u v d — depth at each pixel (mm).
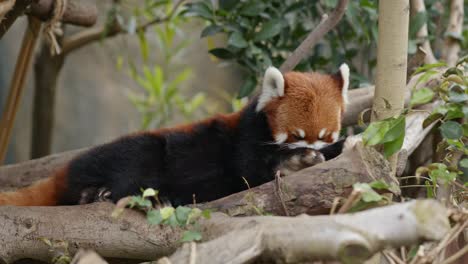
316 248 4465
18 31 18875
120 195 7629
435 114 6891
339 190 6043
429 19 10789
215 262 4820
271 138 7637
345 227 4379
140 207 6203
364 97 8984
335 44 10883
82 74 19859
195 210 5605
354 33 11008
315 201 6090
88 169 7730
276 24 9766
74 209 6398
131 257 6227
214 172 8016
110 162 7789
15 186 9297
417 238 4281
